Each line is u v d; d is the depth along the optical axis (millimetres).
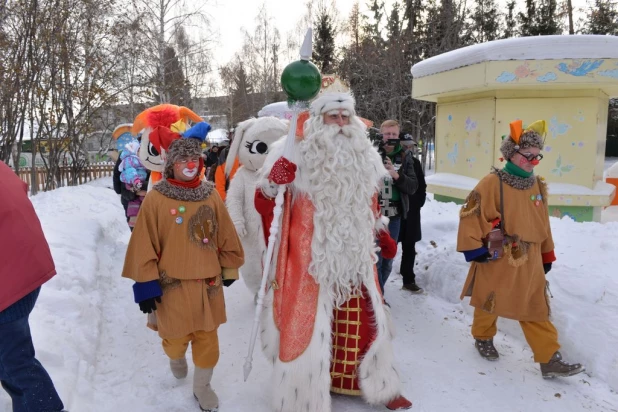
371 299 3047
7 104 10812
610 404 3246
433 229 6355
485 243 3613
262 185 3172
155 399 3211
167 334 3002
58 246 5543
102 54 13719
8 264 2291
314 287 2965
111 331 4281
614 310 3834
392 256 3447
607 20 23781
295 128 3037
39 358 3090
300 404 2854
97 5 12734
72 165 15438
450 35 20156
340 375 3107
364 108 21172
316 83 3031
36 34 11430
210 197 3146
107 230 7699
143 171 6242
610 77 6297
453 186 7594
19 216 2346
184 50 22750
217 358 3139
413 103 20938
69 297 4098
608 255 4672
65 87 12719
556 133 6922
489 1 24594
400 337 4242
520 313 3477
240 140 4742
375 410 3098
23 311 2373
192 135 3107
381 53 20641
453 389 3389
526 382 3502
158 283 2945
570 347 3775
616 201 9781
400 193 4750
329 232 2951
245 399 3260
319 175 2975
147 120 5250
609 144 29391
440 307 4922
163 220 2994
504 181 3564
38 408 2436
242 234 4508
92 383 3336
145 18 18906
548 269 3725
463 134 7664
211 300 3102
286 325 2959
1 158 10922
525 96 6875
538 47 6348
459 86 7012
